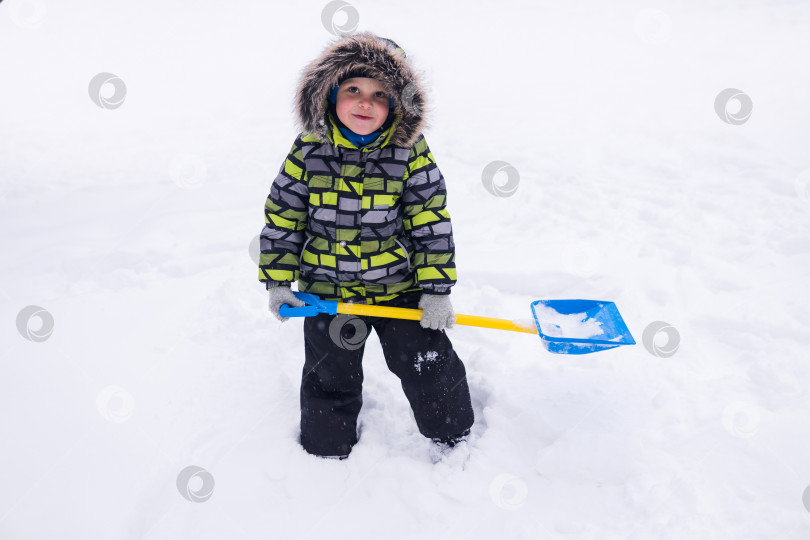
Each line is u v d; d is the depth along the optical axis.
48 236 4.43
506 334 3.23
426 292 2.22
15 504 2.29
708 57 8.72
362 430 2.67
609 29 11.38
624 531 2.12
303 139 2.16
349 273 2.23
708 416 2.52
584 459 2.37
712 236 3.98
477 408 2.79
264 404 2.80
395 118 2.10
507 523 2.21
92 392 2.82
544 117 6.66
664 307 3.37
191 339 3.23
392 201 2.14
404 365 2.33
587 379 2.79
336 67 1.99
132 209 4.87
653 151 5.47
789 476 2.23
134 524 2.29
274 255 2.25
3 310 3.45
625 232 4.14
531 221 4.39
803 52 8.52
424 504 2.30
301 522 2.29
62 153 6.46
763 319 3.11
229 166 5.84
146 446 2.56
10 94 9.04
